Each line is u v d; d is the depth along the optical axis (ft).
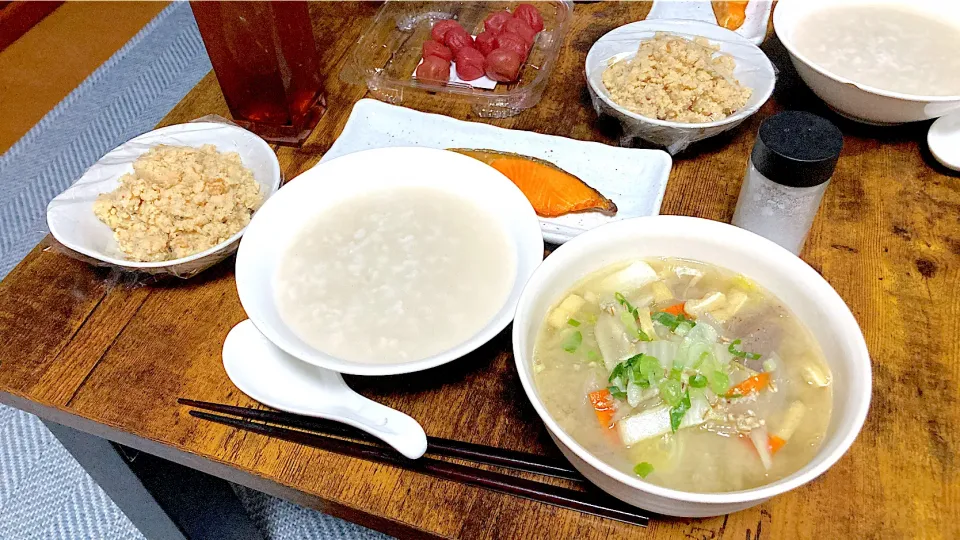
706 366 0.97
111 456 1.40
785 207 1.22
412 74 1.82
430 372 1.19
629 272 1.10
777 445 0.94
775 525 0.99
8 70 3.05
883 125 1.59
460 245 1.31
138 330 1.28
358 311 1.22
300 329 1.19
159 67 2.97
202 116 1.74
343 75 1.84
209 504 1.70
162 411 1.17
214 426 1.15
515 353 0.90
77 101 2.88
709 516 0.91
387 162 1.43
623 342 1.02
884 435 1.07
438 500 1.04
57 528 1.97
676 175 1.53
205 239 1.33
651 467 0.92
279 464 1.09
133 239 1.33
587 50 1.88
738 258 1.08
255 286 1.19
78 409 1.18
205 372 1.22
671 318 1.04
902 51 1.67
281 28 1.51
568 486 1.05
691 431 0.95
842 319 0.95
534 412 1.14
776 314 1.05
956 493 1.01
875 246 1.36
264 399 1.13
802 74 1.55
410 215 1.37
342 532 1.98
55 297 1.34
